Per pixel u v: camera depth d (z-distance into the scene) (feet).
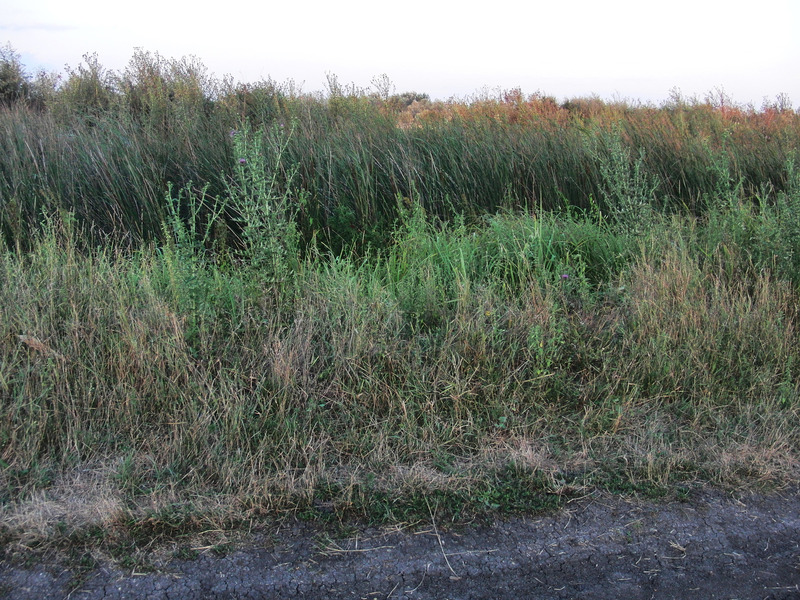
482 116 31.09
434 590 8.45
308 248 18.94
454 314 14.38
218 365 12.26
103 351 11.93
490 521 9.68
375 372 12.32
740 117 37.91
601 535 9.45
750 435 11.76
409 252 18.22
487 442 11.43
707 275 16.47
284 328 13.30
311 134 24.32
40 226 19.11
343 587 8.44
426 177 23.15
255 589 8.34
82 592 8.14
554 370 13.10
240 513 9.54
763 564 8.98
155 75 33.55
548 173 24.36
